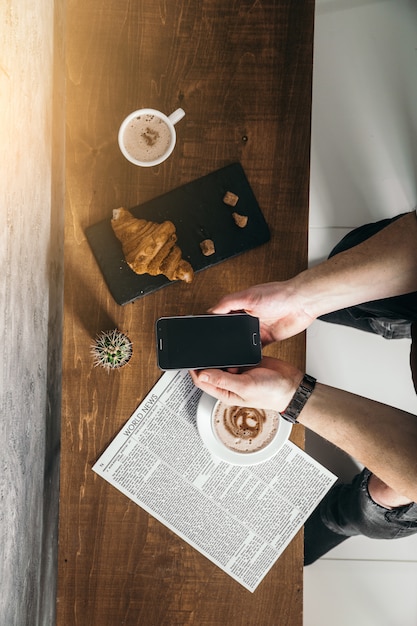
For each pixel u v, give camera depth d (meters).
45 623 1.24
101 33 1.31
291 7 1.33
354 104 1.87
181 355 1.17
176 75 1.32
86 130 1.31
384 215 1.87
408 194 1.86
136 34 1.32
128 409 1.32
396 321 1.59
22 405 1.04
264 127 1.33
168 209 1.32
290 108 1.33
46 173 1.19
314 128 1.87
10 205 0.95
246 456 1.27
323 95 1.87
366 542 1.87
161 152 1.28
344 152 1.87
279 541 1.34
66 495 1.31
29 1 1.04
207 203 1.32
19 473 1.03
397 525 1.56
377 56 1.87
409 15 1.86
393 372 1.85
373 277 1.19
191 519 1.33
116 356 1.29
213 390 1.18
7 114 0.93
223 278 1.33
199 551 1.33
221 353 1.18
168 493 1.33
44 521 1.22
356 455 1.12
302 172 1.34
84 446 1.32
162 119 1.27
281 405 1.17
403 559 1.86
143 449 1.33
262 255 1.33
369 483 1.53
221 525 1.34
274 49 1.33
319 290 1.21
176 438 1.33
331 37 1.87
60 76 1.27
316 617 1.85
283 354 1.33
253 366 1.21
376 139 1.87
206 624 1.33
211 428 1.27
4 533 0.94
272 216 1.33
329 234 1.87
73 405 1.31
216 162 1.33
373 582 1.86
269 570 1.34
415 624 1.85
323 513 1.71
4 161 0.92
